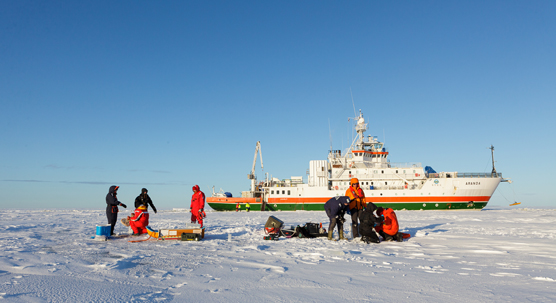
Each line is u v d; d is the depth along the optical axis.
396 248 7.73
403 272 4.83
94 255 6.39
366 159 47.97
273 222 10.85
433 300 3.35
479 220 19.38
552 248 7.62
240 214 35.38
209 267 5.18
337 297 3.47
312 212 40.84
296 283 4.11
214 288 3.83
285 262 5.69
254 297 3.45
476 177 42.66
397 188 44.50
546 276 4.51
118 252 6.80
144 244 8.32
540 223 16.56
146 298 3.35
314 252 6.93
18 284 3.91
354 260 5.94
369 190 44.25
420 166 44.94
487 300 3.33
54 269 4.89
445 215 27.12
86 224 16.39
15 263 5.39
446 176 43.25
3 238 9.45
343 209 9.48
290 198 46.34
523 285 4.00
